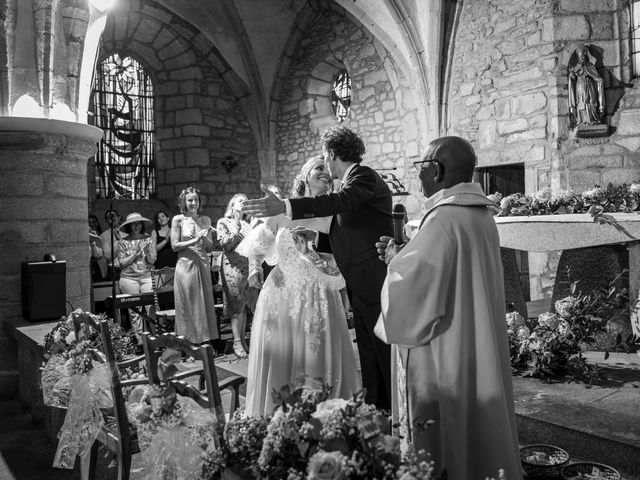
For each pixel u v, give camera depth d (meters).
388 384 2.42
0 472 3.26
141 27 10.93
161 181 11.49
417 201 9.42
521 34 7.75
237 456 1.62
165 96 11.48
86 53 5.31
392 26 9.12
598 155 7.19
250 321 6.11
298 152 11.40
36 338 3.97
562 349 3.14
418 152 9.38
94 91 10.80
